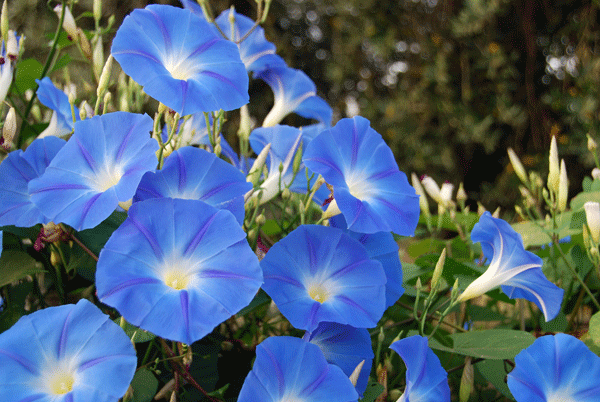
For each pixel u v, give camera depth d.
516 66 2.83
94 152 0.66
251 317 0.82
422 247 0.98
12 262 0.70
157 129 0.69
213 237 0.64
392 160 0.73
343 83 3.05
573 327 0.87
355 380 0.65
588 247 0.78
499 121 2.79
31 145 0.70
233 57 0.69
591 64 2.51
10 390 0.59
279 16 3.02
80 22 1.80
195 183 0.67
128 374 0.60
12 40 0.74
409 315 0.83
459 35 2.67
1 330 0.74
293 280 0.67
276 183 0.78
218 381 0.75
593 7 2.52
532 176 0.95
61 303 0.74
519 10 2.71
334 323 0.67
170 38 0.68
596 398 0.67
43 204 0.64
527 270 0.73
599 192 0.86
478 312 0.90
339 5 2.88
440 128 2.81
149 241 0.63
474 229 0.74
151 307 0.61
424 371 0.67
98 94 0.70
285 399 0.63
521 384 0.67
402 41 2.90
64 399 0.59
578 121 2.61
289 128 0.77
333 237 0.68
